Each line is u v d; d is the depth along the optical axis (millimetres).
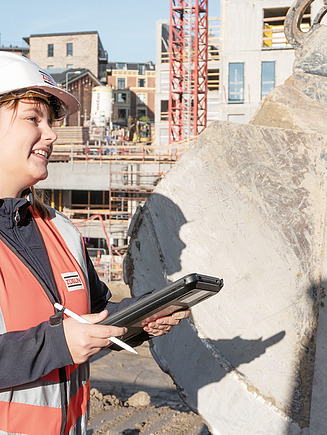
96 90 38938
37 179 1552
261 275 2713
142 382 6695
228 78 32812
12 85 1459
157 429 4555
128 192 26000
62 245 1636
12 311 1368
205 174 2840
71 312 1400
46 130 1547
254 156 2816
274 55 32375
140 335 1752
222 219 2809
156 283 2973
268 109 3158
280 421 2564
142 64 77375
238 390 2684
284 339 2617
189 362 2850
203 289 1483
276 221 2717
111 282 19703
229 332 2760
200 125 36250
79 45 65938
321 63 3203
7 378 1270
